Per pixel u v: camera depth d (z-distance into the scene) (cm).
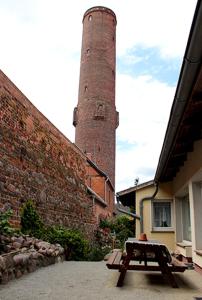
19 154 961
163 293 523
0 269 545
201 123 579
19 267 643
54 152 1298
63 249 996
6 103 890
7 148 884
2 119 862
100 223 2078
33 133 1083
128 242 583
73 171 1565
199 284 602
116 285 580
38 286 562
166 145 645
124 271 577
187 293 523
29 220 970
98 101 3794
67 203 1432
